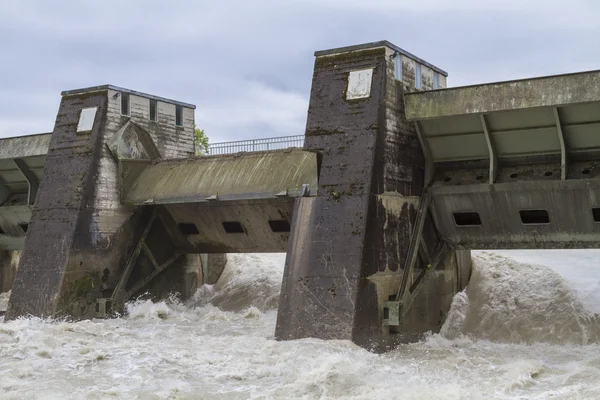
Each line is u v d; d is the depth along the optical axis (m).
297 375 18.62
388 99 24.22
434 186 25.47
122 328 26.89
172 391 17.42
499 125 23.64
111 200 30.45
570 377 18.92
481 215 25.11
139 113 32.22
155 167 31.25
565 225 23.89
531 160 24.22
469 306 27.88
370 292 22.98
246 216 29.95
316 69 25.61
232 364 20.23
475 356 22.17
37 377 19.16
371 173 23.39
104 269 30.12
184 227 32.38
